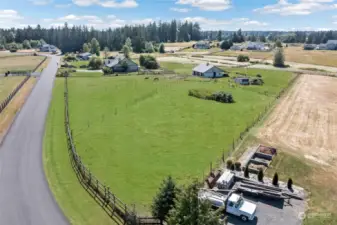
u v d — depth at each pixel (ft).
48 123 155.12
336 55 520.01
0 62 424.46
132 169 108.47
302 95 231.91
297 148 128.98
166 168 109.91
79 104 195.00
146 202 87.76
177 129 152.15
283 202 89.92
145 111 182.50
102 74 329.11
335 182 101.30
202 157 119.75
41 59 473.26
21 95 211.41
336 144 134.31
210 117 173.17
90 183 96.32
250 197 92.53
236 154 122.52
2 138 131.54
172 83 270.46
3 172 101.30
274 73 332.19
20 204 84.07
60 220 77.77
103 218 79.41
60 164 109.19
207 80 289.33
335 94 236.02
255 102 210.18
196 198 57.82
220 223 58.39
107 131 146.51
